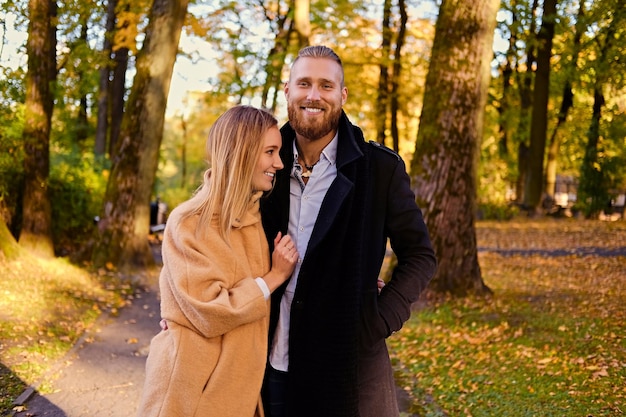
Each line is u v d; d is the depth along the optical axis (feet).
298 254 7.95
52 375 18.80
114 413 16.34
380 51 73.56
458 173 28.58
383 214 8.11
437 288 28.53
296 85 8.00
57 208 43.29
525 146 87.30
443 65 28.37
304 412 7.84
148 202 37.01
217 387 7.64
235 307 7.52
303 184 8.20
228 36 61.67
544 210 79.97
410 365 20.11
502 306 27.27
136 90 36.86
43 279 29.37
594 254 45.88
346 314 7.68
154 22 36.99
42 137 34.63
